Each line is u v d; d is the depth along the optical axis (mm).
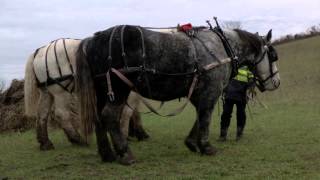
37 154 10969
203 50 9203
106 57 8742
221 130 11695
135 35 8711
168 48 8828
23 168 9445
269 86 11008
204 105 9445
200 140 9711
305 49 53812
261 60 10672
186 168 8727
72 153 10852
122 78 8656
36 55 11188
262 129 13477
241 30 10352
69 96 11125
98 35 8992
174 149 10875
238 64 9969
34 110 11422
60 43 10953
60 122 11359
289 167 8477
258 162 9016
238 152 10062
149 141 12242
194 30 9461
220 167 8680
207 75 9273
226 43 9641
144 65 8680
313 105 19188
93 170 8867
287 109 18375
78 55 9031
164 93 9102
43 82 11055
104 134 9320
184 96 9562
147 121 16719
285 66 42156
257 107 19703
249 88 11625
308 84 28625
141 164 9195
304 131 12609
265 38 10750
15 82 17766
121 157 9180
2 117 16078
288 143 10922
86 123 8891
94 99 8938
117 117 9031
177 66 8898
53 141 12945
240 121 11719
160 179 7984
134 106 10711
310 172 8047
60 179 8328
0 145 12773
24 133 15164
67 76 10812
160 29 9484
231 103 11555
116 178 8188
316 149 10031
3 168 9531
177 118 17453
